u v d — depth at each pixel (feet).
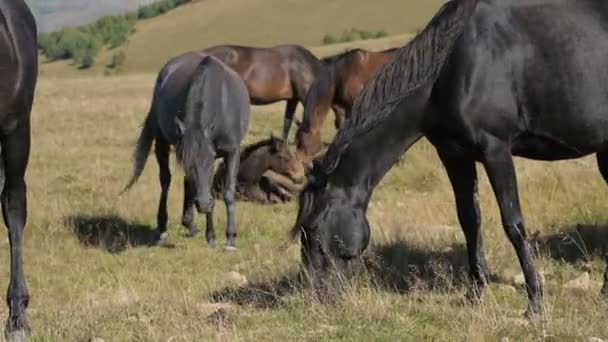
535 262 38.65
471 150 32.19
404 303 33.50
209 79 50.75
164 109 53.47
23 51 28.78
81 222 56.90
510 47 31.30
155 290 39.29
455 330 29.53
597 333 29.12
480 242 35.55
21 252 29.91
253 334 29.63
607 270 34.14
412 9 546.26
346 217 32.48
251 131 104.88
